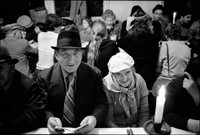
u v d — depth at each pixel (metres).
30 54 2.30
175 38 1.80
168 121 1.03
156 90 1.66
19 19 3.03
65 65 1.05
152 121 0.96
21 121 0.97
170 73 1.77
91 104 1.19
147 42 1.80
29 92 1.06
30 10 3.67
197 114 1.05
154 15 3.33
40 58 2.10
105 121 1.25
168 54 1.76
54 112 1.17
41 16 3.63
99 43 1.94
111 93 1.25
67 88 1.12
